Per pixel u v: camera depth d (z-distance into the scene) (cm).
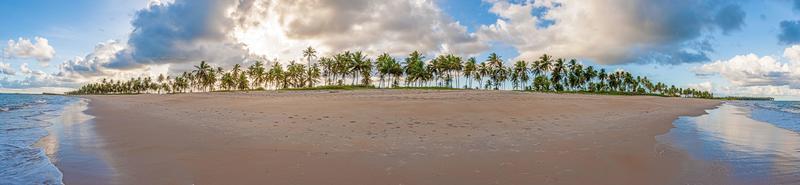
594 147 1024
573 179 720
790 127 1598
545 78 11825
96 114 2289
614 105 2984
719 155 920
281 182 705
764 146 1054
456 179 722
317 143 1096
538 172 766
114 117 2014
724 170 777
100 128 1479
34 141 1162
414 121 1677
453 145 1062
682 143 1097
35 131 1416
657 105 3288
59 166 823
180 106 3191
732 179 714
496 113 2070
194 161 865
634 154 929
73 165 832
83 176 746
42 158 905
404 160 872
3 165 834
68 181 714
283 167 811
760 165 817
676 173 757
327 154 938
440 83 11056
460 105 2642
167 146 1048
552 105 2761
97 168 808
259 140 1148
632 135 1255
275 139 1167
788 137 1252
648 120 1805
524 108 2433
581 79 11575
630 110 2531
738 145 1069
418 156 914
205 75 13000
